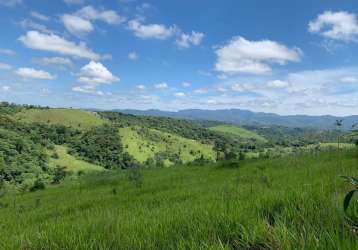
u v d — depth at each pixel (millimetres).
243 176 13602
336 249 2203
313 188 5199
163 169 27750
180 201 8664
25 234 4695
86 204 13016
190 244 3125
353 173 7164
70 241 3723
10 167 142375
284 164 16266
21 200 22203
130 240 3562
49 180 138750
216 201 5336
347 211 3182
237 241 3135
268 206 4312
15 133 198625
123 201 12195
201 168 23469
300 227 3119
